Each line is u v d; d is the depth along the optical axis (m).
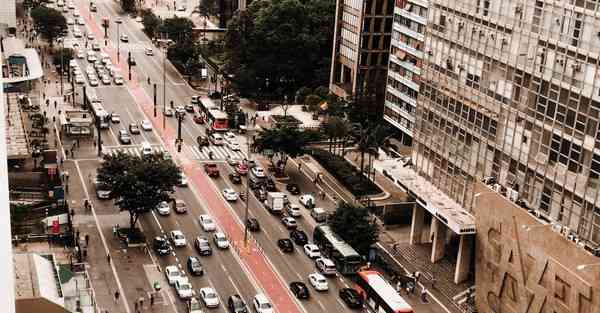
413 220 122.50
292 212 132.00
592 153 87.62
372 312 103.19
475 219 105.88
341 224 116.88
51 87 192.38
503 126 103.00
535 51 96.06
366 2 179.25
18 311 77.31
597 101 86.38
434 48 117.62
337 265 114.44
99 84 199.25
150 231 122.81
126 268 110.25
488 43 104.88
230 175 146.50
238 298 101.94
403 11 159.50
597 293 83.00
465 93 110.62
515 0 99.12
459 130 112.62
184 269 111.69
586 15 87.56
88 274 107.31
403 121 163.62
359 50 183.12
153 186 117.44
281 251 119.81
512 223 97.38
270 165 155.88
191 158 156.50
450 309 106.25
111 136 164.50
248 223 126.25
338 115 171.62
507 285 99.44
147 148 155.50
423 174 123.25
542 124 95.69
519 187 100.62
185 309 100.69
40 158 146.00
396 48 164.12
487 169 106.94
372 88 175.25
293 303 104.75
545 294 91.69
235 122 175.50
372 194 143.38
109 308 99.12
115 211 128.62
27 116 168.62
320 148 166.25
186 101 193.00
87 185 137.88
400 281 110.81
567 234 90.31
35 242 114.31
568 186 91.75
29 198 128.75
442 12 114.94
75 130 161.00
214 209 133.25
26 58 187.25
